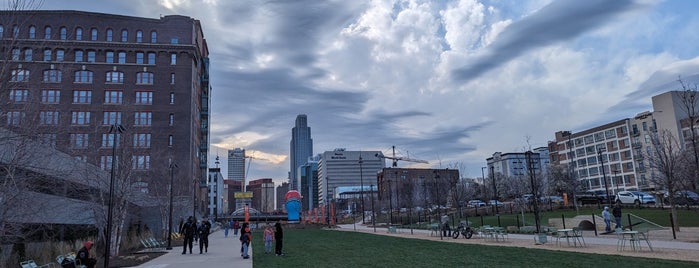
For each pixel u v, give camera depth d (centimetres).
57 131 1573
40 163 1419
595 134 11581
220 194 18750
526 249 2281
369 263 1977
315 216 10025
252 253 2748
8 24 1234
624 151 10606
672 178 3297
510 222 4694
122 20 8869
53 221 2452
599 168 11381
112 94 8444
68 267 1523
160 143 8419
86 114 8100
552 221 4075
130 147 3256
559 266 1616
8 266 2025
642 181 9962
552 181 8344
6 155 1263
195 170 9338
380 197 13062
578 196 6184
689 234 2761
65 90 7975
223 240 4441
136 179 3803
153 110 8575
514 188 8812
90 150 3134
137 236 4078
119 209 2867
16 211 1344
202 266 2081
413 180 13800
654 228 2797
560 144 12912
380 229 5878
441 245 2784
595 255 1892
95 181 2817
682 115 9062
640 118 10106
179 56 8950
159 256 2731
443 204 9156
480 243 2828
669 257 1759
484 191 8681
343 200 17512
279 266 1977
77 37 8500
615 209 3006
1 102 1192
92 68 8419
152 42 8988
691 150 4041
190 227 2850
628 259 1719
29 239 2253
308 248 2953
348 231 5503
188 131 8612
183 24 9181
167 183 5094
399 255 2275
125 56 8700
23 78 1314
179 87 8794
